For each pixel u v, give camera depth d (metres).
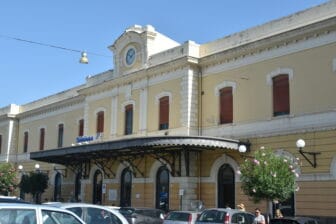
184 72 27.66
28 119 47.59
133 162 30.48
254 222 17.92
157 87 29.69
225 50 26.09
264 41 24.00
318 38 21.97
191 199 26.22
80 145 30.09
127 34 32.50
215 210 17.75
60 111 42.50
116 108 32.88
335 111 20.89
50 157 33.91
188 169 26.34
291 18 23.61
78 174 38.50
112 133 32.75
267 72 24.09
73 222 9.23
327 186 20.80
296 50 22.88
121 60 33.16
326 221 20.55
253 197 19.73
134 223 20.50
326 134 21.17
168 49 29.36
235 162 24.92
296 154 22.19
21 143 48.12
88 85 37.00
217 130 26.28
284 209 22.38
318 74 21.77
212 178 26.02
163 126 28.92
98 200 34.22
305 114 22.06
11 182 41.00
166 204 28.05
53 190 41.16
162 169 28.88
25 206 8.51
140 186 29.88
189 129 26.97
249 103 24.83
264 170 18.94
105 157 31.88
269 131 23.56
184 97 27.39
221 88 26.53
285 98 23.27
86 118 35.94
